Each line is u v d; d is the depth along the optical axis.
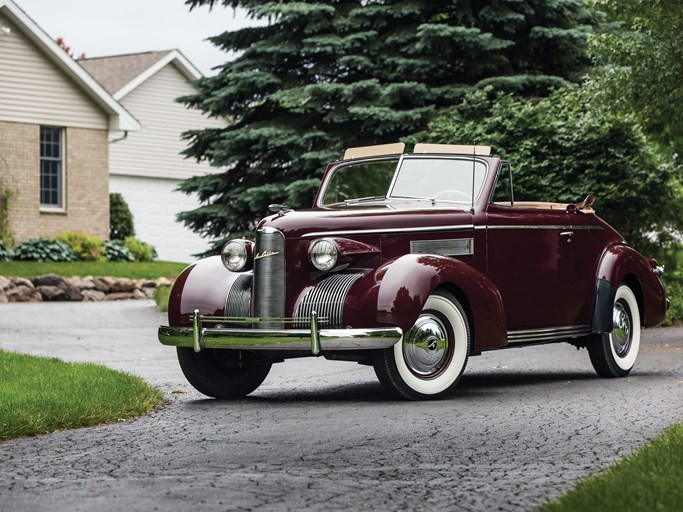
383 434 7.57
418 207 10.21
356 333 8.97
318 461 6.62
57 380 10.29
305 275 9.47
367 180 10.88
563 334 10.87
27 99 32.12
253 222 23.77
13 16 31.45
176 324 9.67
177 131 41.91
